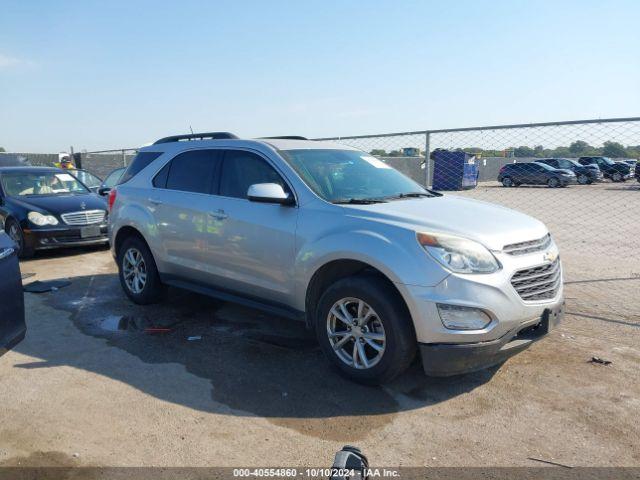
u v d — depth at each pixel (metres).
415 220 3.99
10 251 3.84
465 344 3.66
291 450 3.25
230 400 3.89
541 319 4.00
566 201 20.88
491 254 3.76
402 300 3.84
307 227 4.36
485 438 3.39
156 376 4.29
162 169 5.94
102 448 3.27
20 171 10.48
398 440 3.37
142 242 6.09
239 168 5.15
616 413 3.68
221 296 5.24
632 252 9.71
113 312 6.03
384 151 8.45
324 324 4.23
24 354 4.76
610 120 6.26
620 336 5.11
